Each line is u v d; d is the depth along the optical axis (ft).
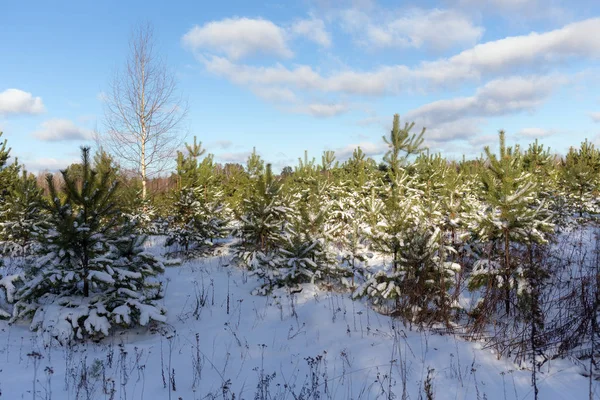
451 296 21.62
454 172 46.39
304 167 62.95
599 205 56.49
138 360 16.87
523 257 21.24
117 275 19.92
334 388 14.24
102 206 19.81
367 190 51.78
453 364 15.87
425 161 53.21
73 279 19.16
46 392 13.25
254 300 26.13
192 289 28.22
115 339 19.47
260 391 13.92
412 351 17.17
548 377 14.73
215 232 39.27
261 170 58.18
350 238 31.91
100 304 19.17
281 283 27.86
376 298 23.49
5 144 46.29
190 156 52.08
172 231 39.14
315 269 28.14
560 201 46.01
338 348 17.92
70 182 19.19
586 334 17.54
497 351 16.83
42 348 17.35
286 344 18.89
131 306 19.86
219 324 21.88
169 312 23.73
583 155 68.80
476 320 19.56
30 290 18.76
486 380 14.55
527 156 64.49
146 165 61.77
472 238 24.73
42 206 18.95
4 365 15.26
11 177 45.78
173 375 14.02
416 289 21.11
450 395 13.47
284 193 34.65
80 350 17.58
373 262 35.09
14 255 36.29
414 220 25.80
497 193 21.90
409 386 14.15
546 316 20.01
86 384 13.65
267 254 31.48
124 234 21.22
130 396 13.57
